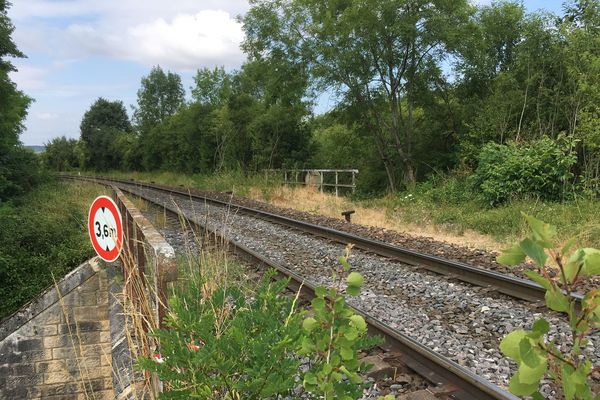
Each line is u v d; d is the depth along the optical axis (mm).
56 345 8703
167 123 64375
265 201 22875
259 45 28844
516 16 24672
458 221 14867
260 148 35719
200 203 21094
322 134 37688
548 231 1109
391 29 22672
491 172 16906
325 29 24406
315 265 9492
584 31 18422
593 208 13367
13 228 12086
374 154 28672
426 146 26625
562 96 19875
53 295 8625
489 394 3824
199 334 2514
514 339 1105
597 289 1109
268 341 2420
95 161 91500
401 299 7137
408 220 15992
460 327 5867
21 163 29203
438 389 4129
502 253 1173
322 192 24469
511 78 22047
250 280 7562
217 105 51750
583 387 1087
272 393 2291
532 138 20219
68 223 13234
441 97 26266
